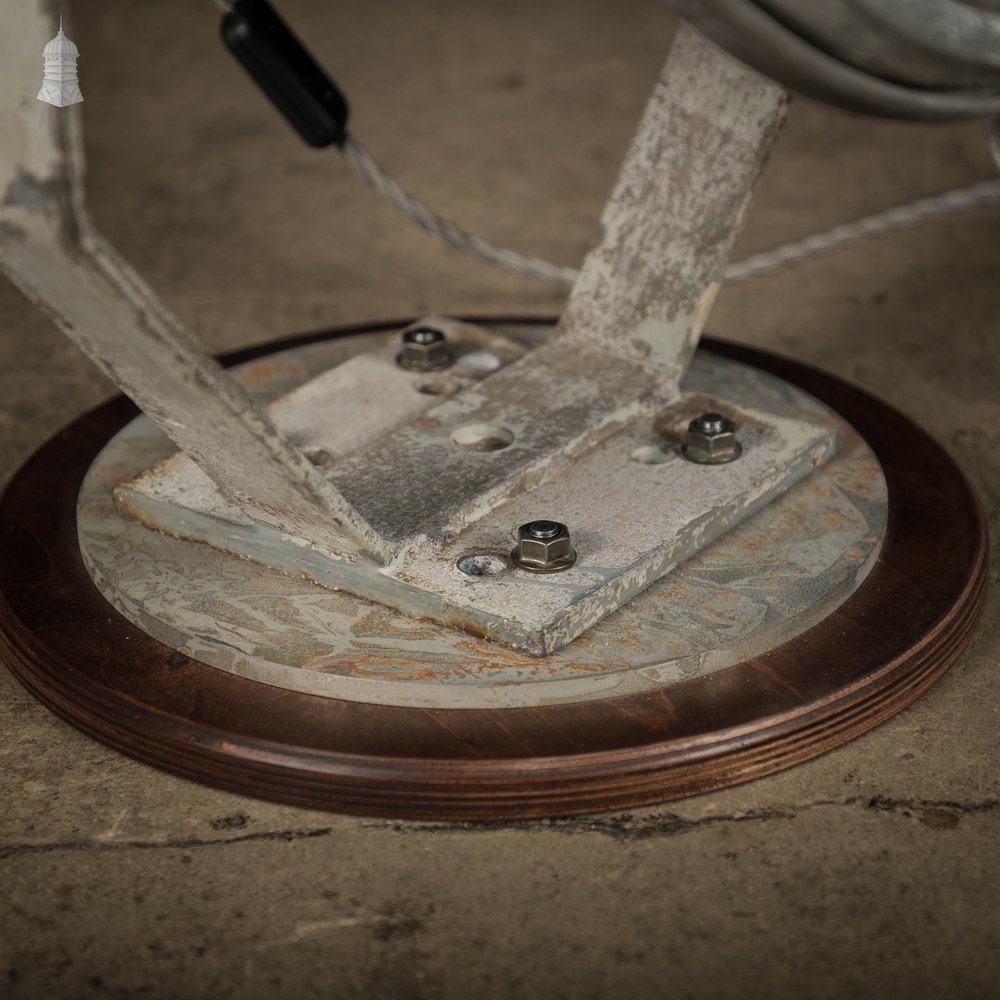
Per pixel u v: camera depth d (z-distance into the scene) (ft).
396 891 2.74
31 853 2.78
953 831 2.79
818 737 2.85
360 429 3.18
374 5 5.94
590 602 2.86
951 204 3.51
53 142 2.52
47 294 2.64
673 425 3.15
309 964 2.67
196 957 2.68
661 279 3.22
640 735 2.80
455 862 2.77
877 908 2.72
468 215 4.21
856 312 3.83
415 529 2.94
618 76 5.12
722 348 3.49
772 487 3.07
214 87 5.05
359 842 2.79
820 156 4.48
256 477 2.84
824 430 3.14
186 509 3.01
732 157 3.17
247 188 4.34
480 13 5.82
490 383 3.21
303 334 3.56
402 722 2.81
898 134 4.59
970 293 3.87
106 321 2.65
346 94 4.98
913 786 2.84
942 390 3.58
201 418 2.76
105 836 2.80
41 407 3.58
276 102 3.38
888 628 2.93
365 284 3.96
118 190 4.34
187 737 2.82
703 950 2.68
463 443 3.09
